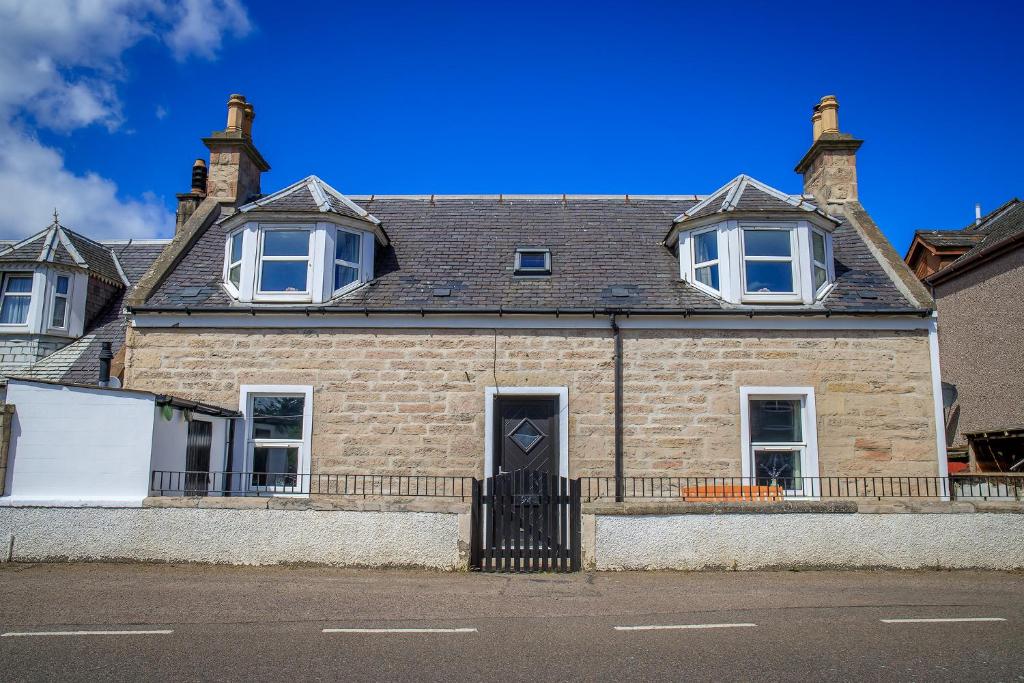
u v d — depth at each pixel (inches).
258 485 472.1
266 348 478.6
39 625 259.8
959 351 781.9
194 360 478.0
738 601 303.1
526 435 478.0
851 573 358.9
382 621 268.7
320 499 363.3
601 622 269.4
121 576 335.9
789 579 345.1
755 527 365.4
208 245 559.8
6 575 335.9
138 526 362.6
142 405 374.9
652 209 621.0
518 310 473.1
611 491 463.2
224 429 465.4
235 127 626.5
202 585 321.1
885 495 464.4
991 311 732.0
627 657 228.4
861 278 520.7
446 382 473.1
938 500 388.5
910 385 475.2
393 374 474.9
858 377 475.5
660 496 462.0
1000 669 219.1
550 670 216.1
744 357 476.7
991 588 330.0
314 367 476.4
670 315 476.1
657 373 474.6
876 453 468.8
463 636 250.4
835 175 614.5
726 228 500.1
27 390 374.6
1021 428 607.8
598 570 358.6
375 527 360.8
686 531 363.6
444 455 467.5
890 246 552.4
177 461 401.7
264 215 497.4
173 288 506.9
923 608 293.3
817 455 466.9
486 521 363.6
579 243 562.9
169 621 265.7
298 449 474.3
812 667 219.6
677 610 288.0
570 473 465.1
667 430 469.7
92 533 362.3
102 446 372.2
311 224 500.4
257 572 346.9
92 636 246.7
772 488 455.8
